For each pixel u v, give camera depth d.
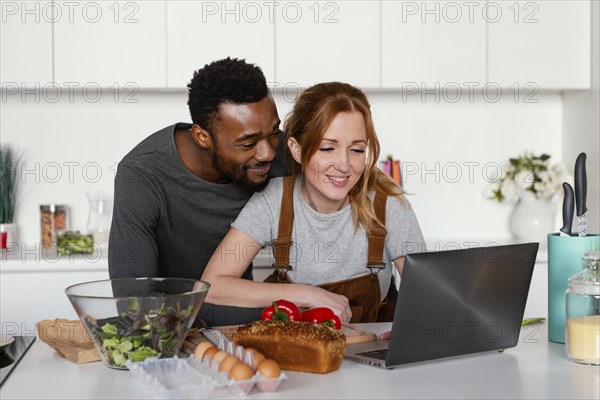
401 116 3.67
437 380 1.35
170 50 3.20
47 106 3.50
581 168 1.61
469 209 3.72
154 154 2.12
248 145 1.89
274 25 3.23
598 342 1.44
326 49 3.25
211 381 1.22
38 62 3.15
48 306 3.03
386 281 2.13
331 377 1.37
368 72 3.28
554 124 3.73
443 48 3.32
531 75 3.37
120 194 2.11
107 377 1.37
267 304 1.88
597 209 3.38
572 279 1.49
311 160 1.92
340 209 2.08
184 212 2.19
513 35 3.35
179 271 2.33
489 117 3.71
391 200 2.11
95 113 3.52
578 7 3.37
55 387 1.31
